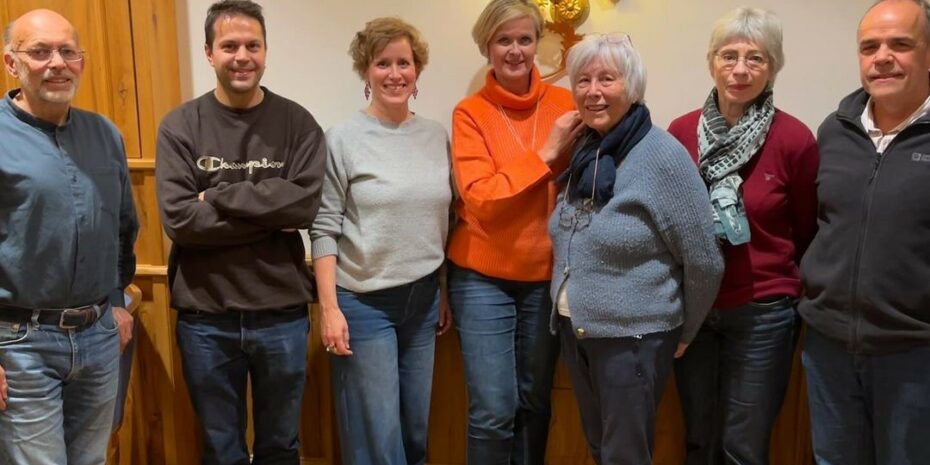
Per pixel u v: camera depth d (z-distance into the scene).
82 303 1.68
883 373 1.61
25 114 1.59
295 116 1.92
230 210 1.76
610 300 1.70
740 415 1.88
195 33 2.31
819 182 1.72
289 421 2.00
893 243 1.56
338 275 1.99
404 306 2.00
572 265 1.75
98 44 2.19
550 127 1.97
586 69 1.69
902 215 1.55
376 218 1.94
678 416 2.34
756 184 1.80
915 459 1.60
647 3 2.19
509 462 2.12
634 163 1.68
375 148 1.95
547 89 2.03
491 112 1.98
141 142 2.25
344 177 1.95
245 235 1.81
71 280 1.64
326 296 1.95
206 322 1.88
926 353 1.57
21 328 1.62
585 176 1.72
